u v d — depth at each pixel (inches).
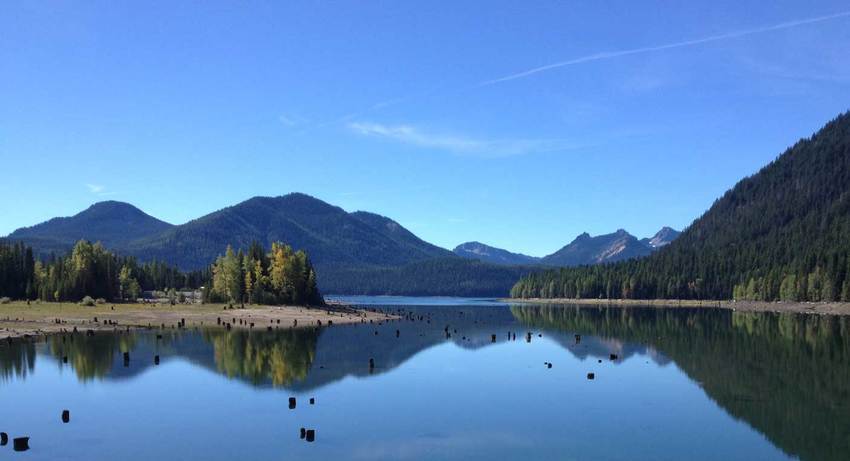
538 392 1980.8
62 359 2586.1
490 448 1371.8
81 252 6845.5
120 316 4729.3
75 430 1492.4
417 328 4687.5
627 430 1523.1
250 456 1300.4
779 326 4901.6
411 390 2005.4
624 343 3523.6
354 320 5369.1
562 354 2984.7
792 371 2412.6
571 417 1648.6
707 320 5900.6
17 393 1921.8
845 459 1316.4
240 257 6919.3
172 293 7839.6
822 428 1547.7
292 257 6875.0
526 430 1515.7
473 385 2100.1
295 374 2297.0
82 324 4126.5
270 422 1573.6
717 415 1678.2
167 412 1678.2
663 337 3912.4
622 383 2148.1
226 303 6432.1
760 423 1599.4
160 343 3243.1
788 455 1346.0
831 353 2970.0
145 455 1307.8
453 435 1471.5
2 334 3449.8
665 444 1413.6
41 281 6574.8
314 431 1440.7
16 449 1342.3
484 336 4008.4
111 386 2033.7
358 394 1934.1
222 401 1814.7
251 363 2556.6
